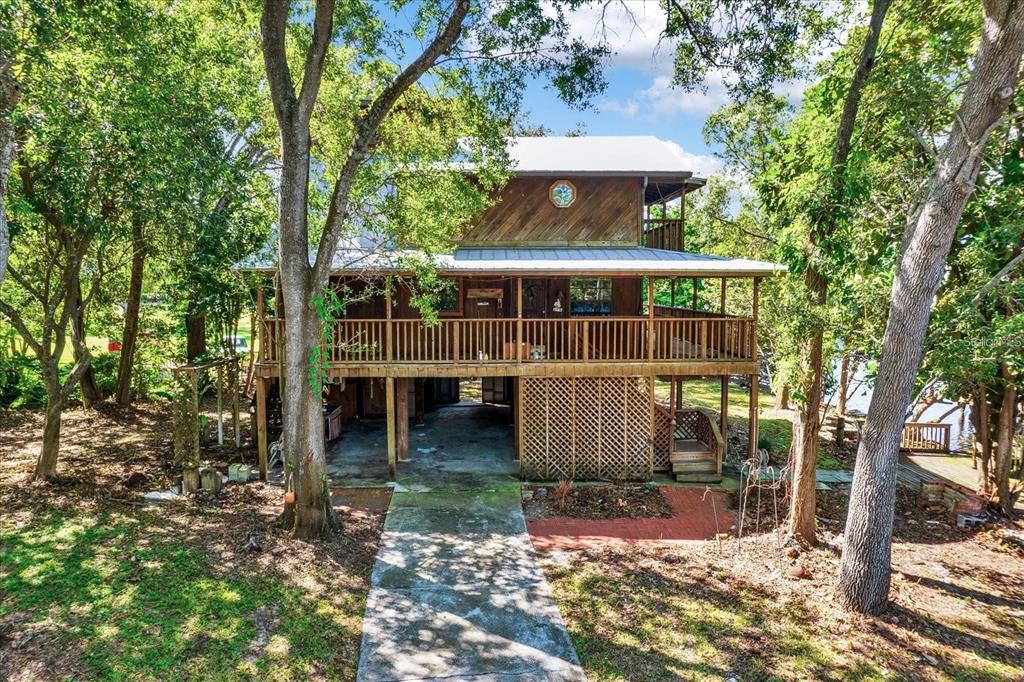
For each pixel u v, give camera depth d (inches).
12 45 297.7
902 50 440.5
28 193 411.8
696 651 279.6
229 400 780.0
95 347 737.0
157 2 399.5
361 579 339.6
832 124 413.4
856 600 317.4
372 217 511.8
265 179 484.7
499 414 765.9
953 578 366.6
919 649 288.8
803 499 393.4
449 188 482.0
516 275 512.1
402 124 482.9
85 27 333.1
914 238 305.6
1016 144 436.5
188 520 402.6
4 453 539.2
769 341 541.0
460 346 641.0
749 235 949.8
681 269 504.7
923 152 447.8
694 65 417.4
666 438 552.1
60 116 350.0
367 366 513.3
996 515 483.2
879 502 313.3
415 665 264.7
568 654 275.3
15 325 437.1
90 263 643.5
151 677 245.0
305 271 368.2
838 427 672.4
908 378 306.5
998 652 289.4
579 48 397.7
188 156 412.8
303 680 250.7
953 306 412.5
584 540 403.5
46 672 242.7
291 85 348.8
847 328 411.2
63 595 299.9
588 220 650.8
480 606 314.8
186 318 716.7
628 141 749.9
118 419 685.3
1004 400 484.1
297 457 381.4
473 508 456.4
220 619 289.4
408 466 556.7
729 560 373.7
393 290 523.8
